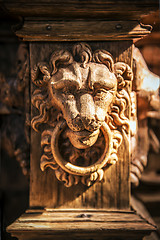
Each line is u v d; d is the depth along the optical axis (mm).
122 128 840
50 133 830
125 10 798
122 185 853
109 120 830
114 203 854
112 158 841
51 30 812
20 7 792
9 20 992
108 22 816
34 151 851
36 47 820
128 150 848
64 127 816
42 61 820
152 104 899
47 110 825
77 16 812
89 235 816
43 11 801
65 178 840
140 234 814
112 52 822
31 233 810
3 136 955
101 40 818
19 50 912
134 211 859
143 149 947
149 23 865
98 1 785
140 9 797
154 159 1174
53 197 853
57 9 795
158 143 980
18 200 1077
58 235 814
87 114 782
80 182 850
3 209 1000
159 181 1131
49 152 840
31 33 811
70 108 789
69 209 851
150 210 1083
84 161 842
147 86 873
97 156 840
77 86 794
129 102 832
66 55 807
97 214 843
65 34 810
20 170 1163
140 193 1146
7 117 961
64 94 799
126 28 813
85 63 806
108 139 821
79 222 819
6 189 1153
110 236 818
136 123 897
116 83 815
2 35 1102
